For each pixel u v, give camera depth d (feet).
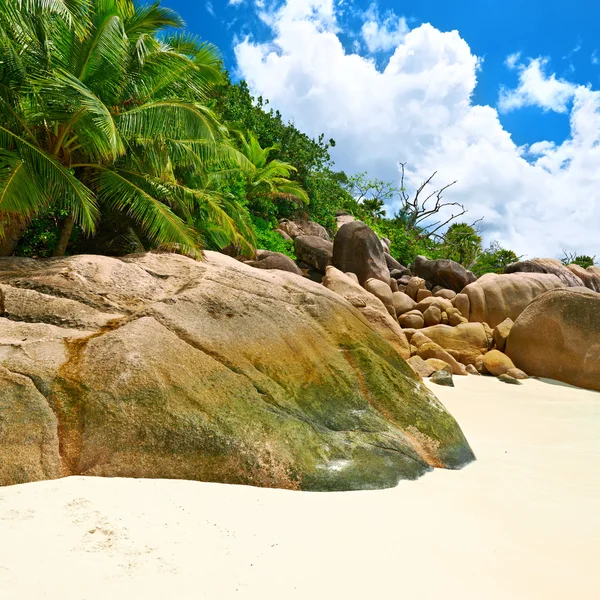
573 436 19.84
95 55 28.89
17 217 27.48
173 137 32.81
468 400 26.73
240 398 13.58
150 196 30.91
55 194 27.27
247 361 15.42
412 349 39.70
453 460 15.06
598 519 10.94
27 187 24.72
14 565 6.61
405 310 50.26
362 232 59.41
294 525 9.29
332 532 9.14
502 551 8.98
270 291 20.27
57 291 16.79
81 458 11.00
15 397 11.56
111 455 11.20
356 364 17.97
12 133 25.53
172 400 12.51
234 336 16.19
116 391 12.31
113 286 17.92
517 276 54.08
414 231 127.54
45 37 28.43
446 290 55.52
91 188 32.76
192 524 8.75
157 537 8.02
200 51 37.45
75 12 27.25
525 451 17.15
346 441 13.79
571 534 10.03
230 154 43.19
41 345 13.53
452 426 16.65
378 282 50.93
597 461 15.98
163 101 31.09
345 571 7.62
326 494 11.43
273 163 67.82
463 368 37.04
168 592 6.43
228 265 22.80
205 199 37.78
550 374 36.63
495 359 37.70
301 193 72.43
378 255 59.67
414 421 16.14
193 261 21.61
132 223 36.04
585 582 7.97
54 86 25.86
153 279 19.30
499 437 19.26
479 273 122.11
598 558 8.95
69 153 29.81
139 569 6.93
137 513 8.90
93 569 6.77
